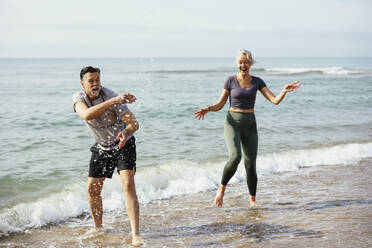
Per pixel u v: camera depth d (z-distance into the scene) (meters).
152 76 38.38
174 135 8.66
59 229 3.74
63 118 11.35
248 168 4.23
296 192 4.86
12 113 12.39
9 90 22.06
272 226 3.68
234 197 4.71
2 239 3.47
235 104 4.10
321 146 7.59
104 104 2.94
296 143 7.86
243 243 3.28
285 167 6.18
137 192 4.81
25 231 3.68
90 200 3.56
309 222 3.77
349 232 3.48
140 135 8.61
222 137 8.48
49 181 5.29
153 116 11.76
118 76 39.03
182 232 3.57
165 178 5.37
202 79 32.94
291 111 12.93
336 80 30.91
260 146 7.55
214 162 6.29
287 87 3.91
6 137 8.45
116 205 4.41
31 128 9.72
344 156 6.88
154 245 3.26
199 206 4.38
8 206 4.29
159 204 4.46
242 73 4.06
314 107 14.05
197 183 5.23
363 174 5.75
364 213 4.01
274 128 9.59
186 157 6.66
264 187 5.11
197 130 9.34
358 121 10.77
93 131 3.25
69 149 7.33
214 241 3.33
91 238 3.48
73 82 29.77
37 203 4.29
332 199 4.53
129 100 2.94
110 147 3.30
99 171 3.42
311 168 6.16
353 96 18.22
